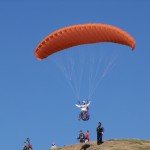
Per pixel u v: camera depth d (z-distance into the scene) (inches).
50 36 2883.9
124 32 2802.7
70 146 3043.8
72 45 2910.9
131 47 2785.4
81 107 2760.8
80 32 2847.0
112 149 2856.8
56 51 2950.3
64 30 2856.8
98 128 2960.1
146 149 2876.5
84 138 3090.6
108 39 2866.6
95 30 2829.7
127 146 2903.5
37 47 2947.8
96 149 2896.2
